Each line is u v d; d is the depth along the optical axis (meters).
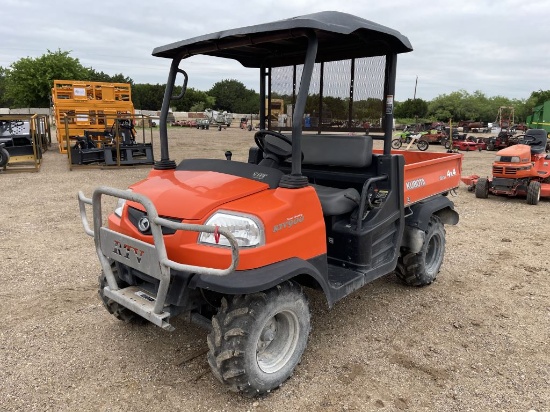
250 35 2.93
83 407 2.65
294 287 2.77
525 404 2.73
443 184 4.60
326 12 3.05
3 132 13.22
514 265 5.24
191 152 17.89
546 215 7.86
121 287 3.15
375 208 3.54
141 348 3.29
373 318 3.85
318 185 3.94
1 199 8.45
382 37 3.27
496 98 64.25
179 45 3.22
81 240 5.86
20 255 5.24
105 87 16.64
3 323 3.62
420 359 3.22
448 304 4.16
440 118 58.31
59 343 3.34
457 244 6.04
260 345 2.76
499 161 8.96
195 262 2.53
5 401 2.68
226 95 82.31
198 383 2.90
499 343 3.46
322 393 2.82
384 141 3.60
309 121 3.98
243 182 2.91
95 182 10.64
